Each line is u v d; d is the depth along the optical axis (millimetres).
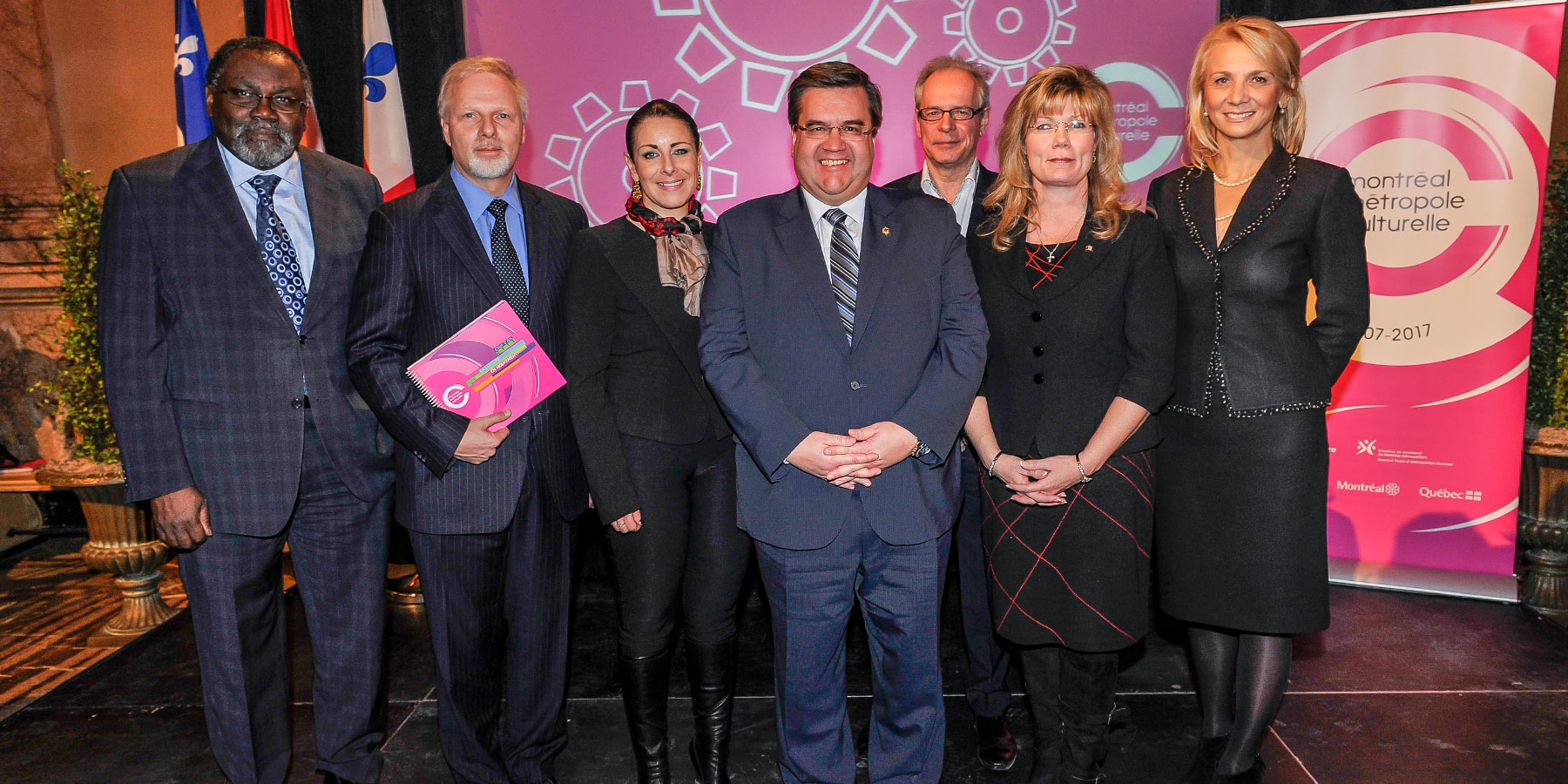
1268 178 1970
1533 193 3158
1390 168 3307
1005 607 1990
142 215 1855
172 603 3734
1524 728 2412
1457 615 3148
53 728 2641
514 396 1956
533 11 3746
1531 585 3309
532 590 2074
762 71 3719
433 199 1979
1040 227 1965
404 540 3506
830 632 1901
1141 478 1931
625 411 2002
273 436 1925
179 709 2750
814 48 3693
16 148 4328
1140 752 2352
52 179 4344
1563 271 3258
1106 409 1879
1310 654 2879
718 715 2117
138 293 1847
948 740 2428
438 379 1903
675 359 2018
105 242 1855
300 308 1971
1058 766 2057
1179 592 2088
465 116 1929
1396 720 2465
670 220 2027
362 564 2074
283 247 1953
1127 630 1901
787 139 3748
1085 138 1863
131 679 2959
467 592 2002
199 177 1909
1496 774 2197
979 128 2471
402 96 3807
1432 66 3225
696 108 3754
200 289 1884
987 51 3650
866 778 2250
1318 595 1991
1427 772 2215
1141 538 1930
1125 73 3615
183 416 1903
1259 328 1959
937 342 1911
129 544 3465
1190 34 3572
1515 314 3209
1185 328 2041
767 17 3691
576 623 3361
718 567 2070
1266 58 1928
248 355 1907
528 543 2051
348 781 2102
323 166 2066
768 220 1894
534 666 2117
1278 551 1973
